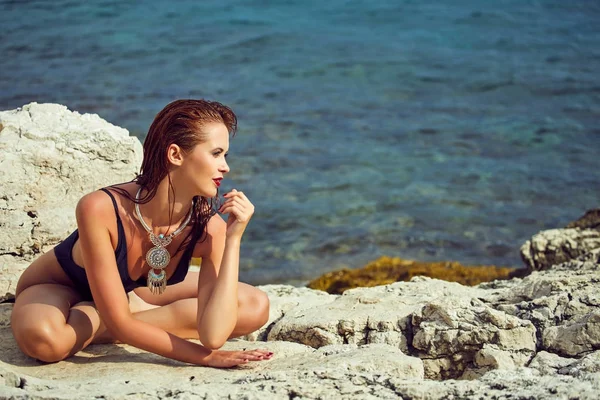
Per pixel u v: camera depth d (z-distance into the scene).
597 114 16.67
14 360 3.96
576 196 12.80
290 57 20.02
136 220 3.88
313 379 3.30
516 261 10.81
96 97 16.11
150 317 4.24
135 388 3.28
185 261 4.07
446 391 3.13
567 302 4.27
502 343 4.03
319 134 15.12
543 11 25.02
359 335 4.40
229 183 12.77
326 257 10.83
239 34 21.48
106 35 20.62
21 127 4.92
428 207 12.34
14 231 4.78
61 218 4.86
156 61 18.91
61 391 3.21
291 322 4.55
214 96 16.84
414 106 17.03
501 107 17.11
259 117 15.83
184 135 3.71
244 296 4.34
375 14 24.33
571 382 3.10
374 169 13.62
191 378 3.69
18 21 21.34
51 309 3.91
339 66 19.55
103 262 3.80
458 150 14.62
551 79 18.94
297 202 12.30
